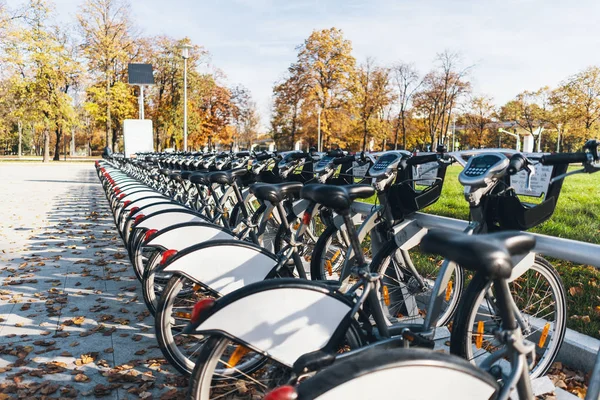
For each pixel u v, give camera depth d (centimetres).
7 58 2944
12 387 263
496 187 253
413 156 293
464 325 219
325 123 3591
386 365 136
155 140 4116
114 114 3519
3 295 421
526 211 239
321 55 3584
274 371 202
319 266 336
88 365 293
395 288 318
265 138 5559
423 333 216
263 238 398
